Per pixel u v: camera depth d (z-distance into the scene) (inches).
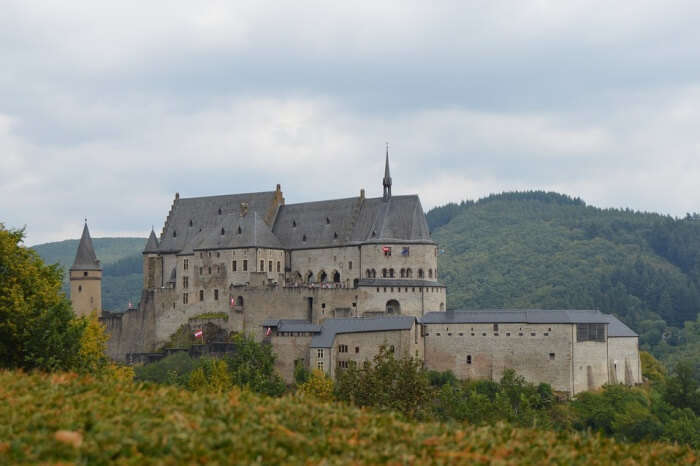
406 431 3065.9
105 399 3137.3
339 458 2733.8
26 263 5231.3
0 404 3080.7
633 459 3105.3
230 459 2615.7
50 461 2529.5
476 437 3063.5
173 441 2714.1
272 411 3107.8
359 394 6815.9
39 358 4751.5
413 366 6934.1
